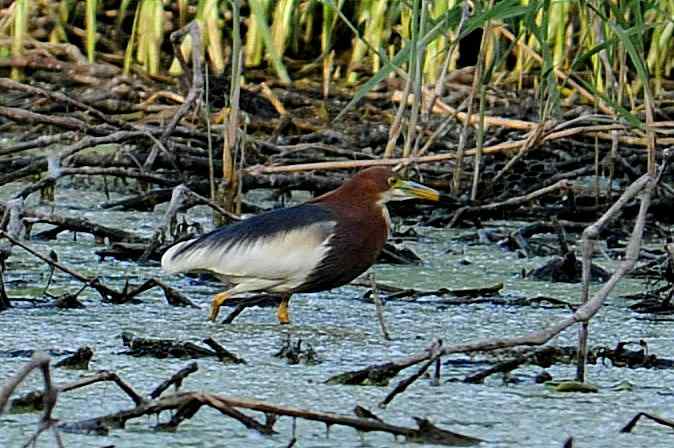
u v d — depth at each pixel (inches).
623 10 508.4
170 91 771.4
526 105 741.3
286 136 708.7
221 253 407.5
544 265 501.7
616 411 326.0
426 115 615.2
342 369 357.7
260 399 327.6
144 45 808.9
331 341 390.6
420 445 295.7
